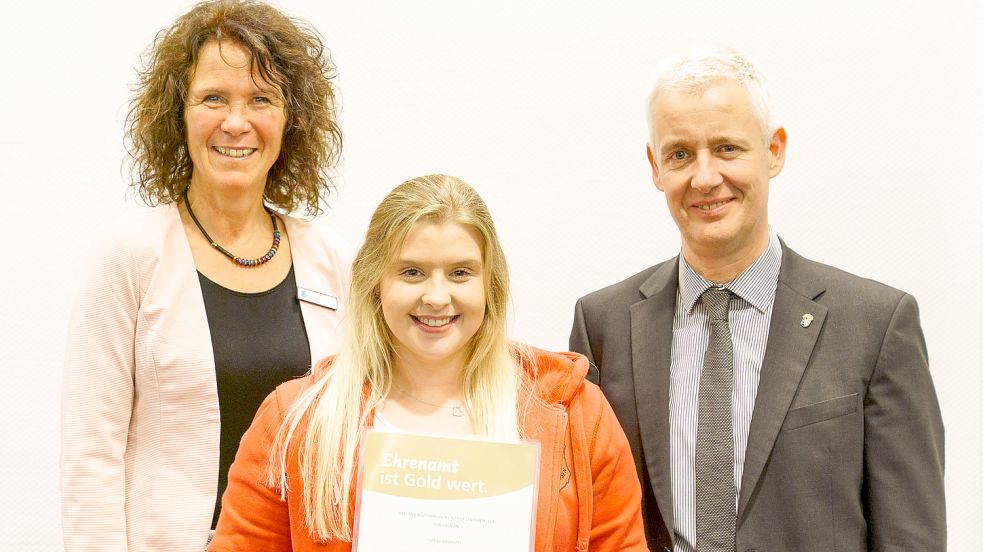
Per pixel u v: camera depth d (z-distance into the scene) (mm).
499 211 2506
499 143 2498
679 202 1663
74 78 2426
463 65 2496
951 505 2471
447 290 1378
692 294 1746
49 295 2434
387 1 2490
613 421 1482
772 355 1645
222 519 1454
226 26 1803
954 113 2426
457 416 1465
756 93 1634
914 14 2420
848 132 2445
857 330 1611
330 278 1964
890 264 2459
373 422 1441
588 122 2484
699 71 1624
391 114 2502
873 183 2451
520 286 2508
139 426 1776
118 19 2430
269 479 1417
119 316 1738
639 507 1480
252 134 1817
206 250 1861
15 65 2414
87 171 2439
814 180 2461
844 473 1568
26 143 2424
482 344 1468
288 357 1849
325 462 1381
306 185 2027
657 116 1664
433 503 1340
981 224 2439
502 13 2488
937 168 2439
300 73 1883
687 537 1655
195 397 1763
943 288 2451
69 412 1716
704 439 1651
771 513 1589
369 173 2512
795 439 1586
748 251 1687
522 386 1477
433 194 1401
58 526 2445
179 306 1780
